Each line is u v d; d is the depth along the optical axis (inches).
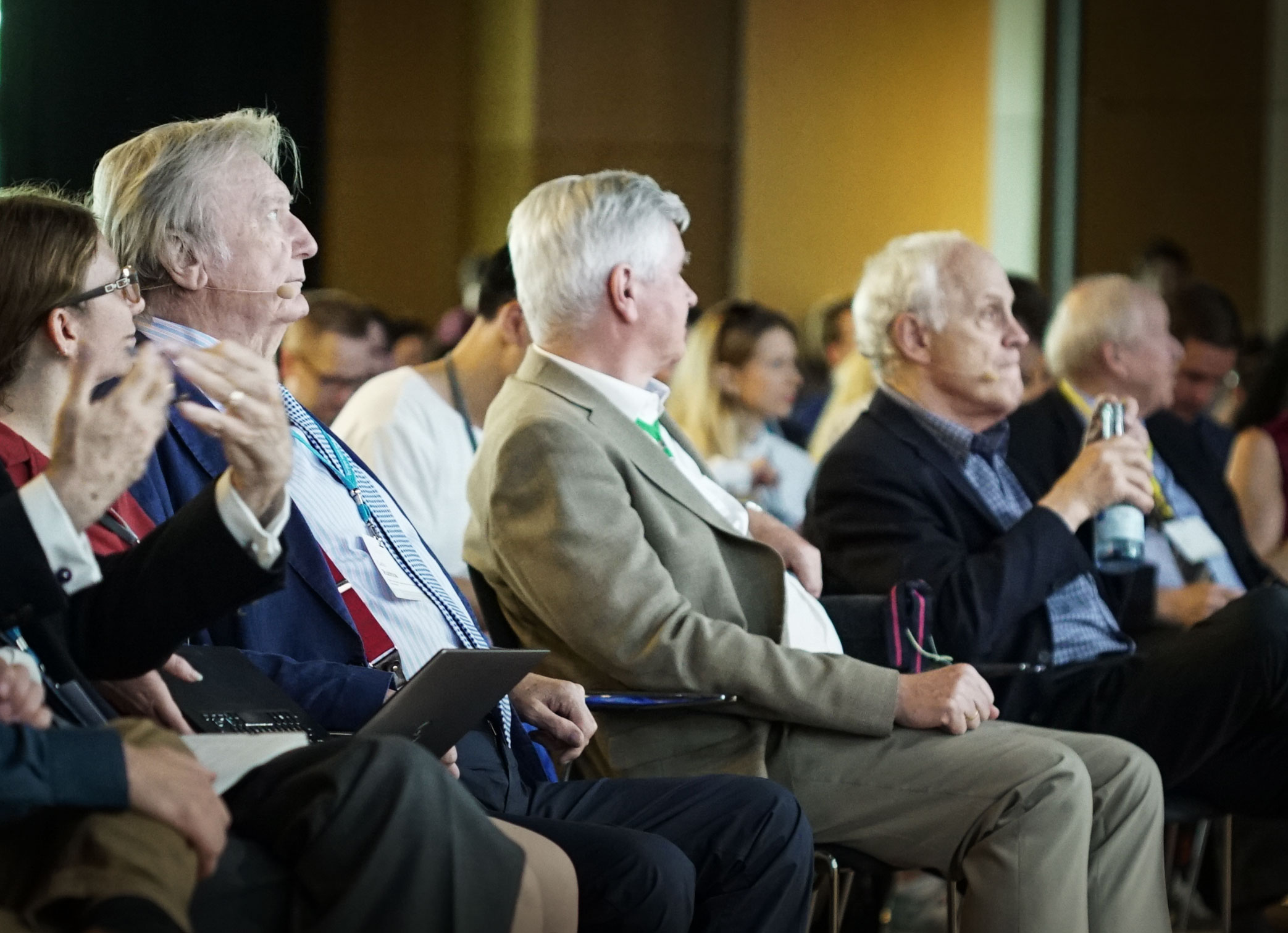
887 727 231.8
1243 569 345.7
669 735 236.1
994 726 240.7
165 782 139.4
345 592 213.3
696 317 550.3
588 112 716.7
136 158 219.9
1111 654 291.6
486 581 246.7
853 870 243.0
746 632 233.5
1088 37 755.4
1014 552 270.8
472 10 728.3
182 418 201.9
